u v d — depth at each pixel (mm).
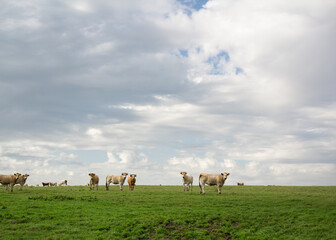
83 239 18047
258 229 20969
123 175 43406
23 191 37688
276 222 22078
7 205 24969
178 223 21406
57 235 18391
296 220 22203
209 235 19734
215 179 36531
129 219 21875
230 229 20875
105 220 21594
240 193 37188
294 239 18875
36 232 18734
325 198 31344
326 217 22578
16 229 19156
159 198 31266
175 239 19156
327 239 18703
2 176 35875
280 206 26859
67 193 35125
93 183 42594
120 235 19094
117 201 28969
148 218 22062
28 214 22312
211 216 22953
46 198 29266
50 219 21531
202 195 34312
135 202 28656
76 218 21844
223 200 29812
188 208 25672
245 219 22719
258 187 50250
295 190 42969
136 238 18859
